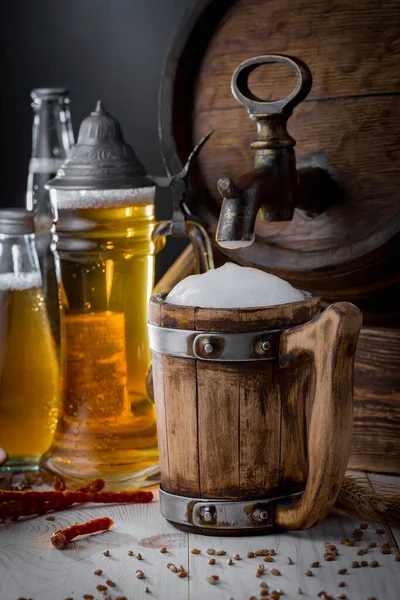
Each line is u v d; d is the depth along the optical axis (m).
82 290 1.09
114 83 1.41
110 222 1.08
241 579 0.92
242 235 1.02
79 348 1.09
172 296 0.98
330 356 0.92
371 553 0.96
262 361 0.95
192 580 0.92
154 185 1.10
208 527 0.98
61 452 1.11
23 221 1.12
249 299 0.96
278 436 0.96
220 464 0.96
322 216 1.09
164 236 1.11
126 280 1.09
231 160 1.13
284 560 0.94
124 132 1.42
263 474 0.97
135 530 1.00
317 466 0.93
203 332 0.94
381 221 1.07
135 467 1.09
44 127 1.28
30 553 0.97
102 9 1.40
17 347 1.13
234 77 1.05
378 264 1.07
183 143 1.15
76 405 1.10
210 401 0.96
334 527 1.00
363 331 1.11
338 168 1.08
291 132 1.10
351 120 1.07
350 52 1.07
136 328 1.10
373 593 0.90
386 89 1.06
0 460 1.03
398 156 1.06
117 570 0.94
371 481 1.09
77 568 0.94
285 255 1.10
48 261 1.21
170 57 1.13
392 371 1.10
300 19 1.09
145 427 1.11
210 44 1.13
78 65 1.42
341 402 0.92
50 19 1.41
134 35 1.40
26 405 1.14
